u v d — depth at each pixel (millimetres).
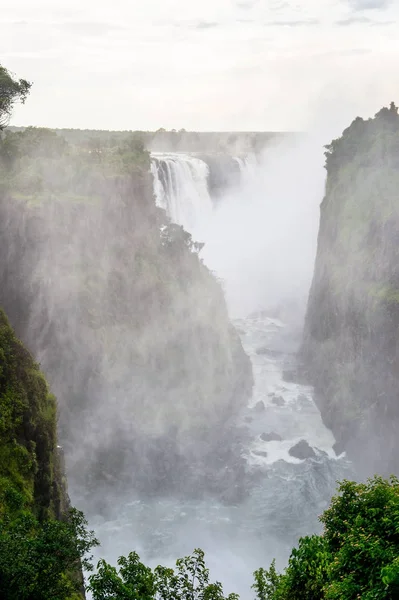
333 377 70312
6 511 28234
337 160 86188
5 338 36594
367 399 62625
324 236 84188
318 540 21469
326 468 59281
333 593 17875
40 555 21219
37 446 35219
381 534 19141
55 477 37344
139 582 20391
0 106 67812
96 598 19406
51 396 39000
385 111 85250
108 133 164125
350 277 70875
